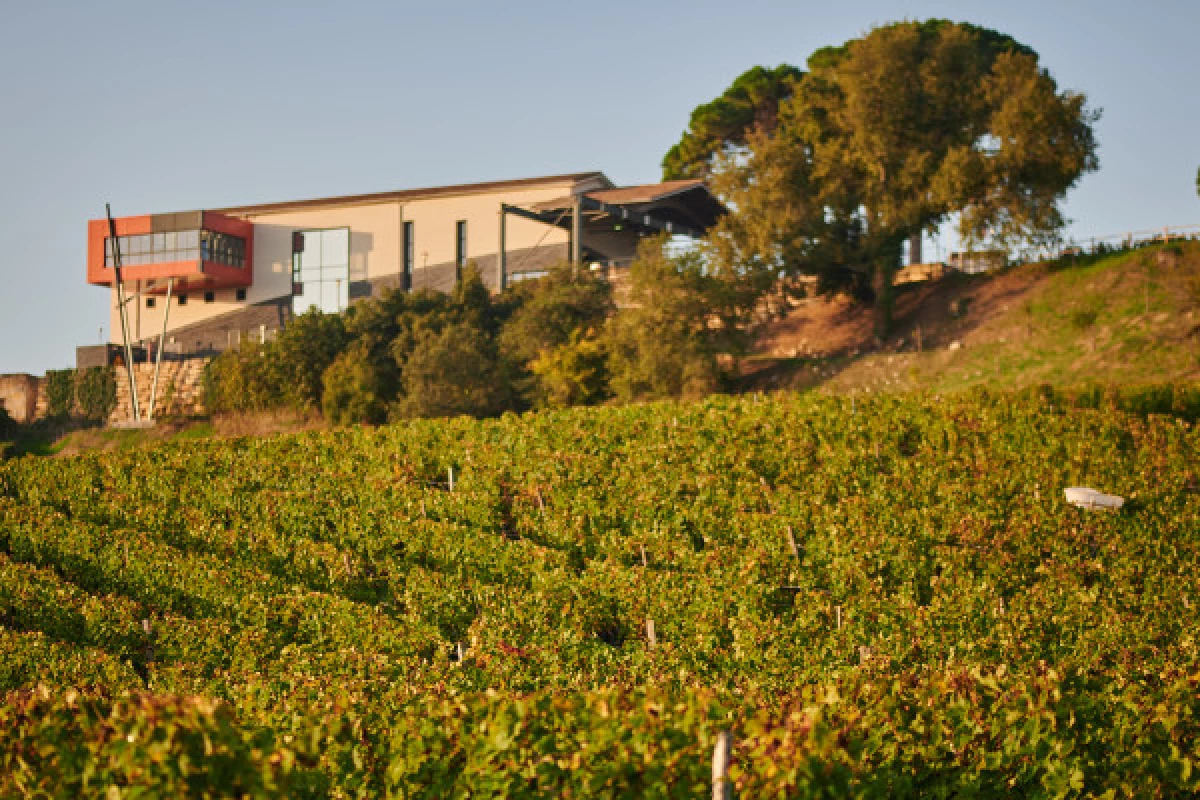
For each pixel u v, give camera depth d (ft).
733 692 35.88
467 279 155.94
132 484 84.69
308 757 21.97
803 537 62.49
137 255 191.11
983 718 27.25
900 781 26.27
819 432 81.82
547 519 67.51
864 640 45.60
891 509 64.49
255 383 156.25
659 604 51.03
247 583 56.13
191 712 19.30
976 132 140.77
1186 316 110.32
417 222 187.11
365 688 37.24
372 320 152.87
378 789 25.95
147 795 19.06
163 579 58.65
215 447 95.25
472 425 92.84
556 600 51.11
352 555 64.49
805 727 21.65
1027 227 133.59
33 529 67.15
